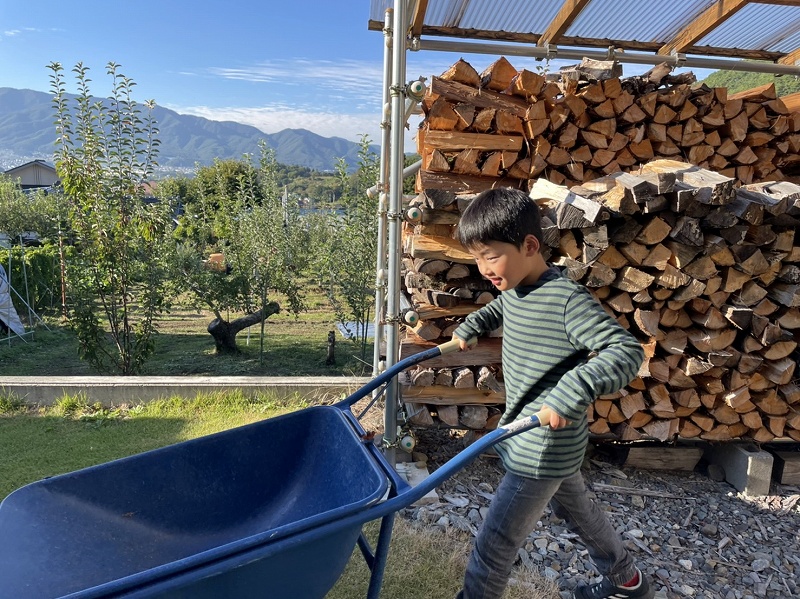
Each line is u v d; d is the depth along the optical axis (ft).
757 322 9.82
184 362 22.39
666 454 11.25
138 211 19.48
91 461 11.34
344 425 6.46
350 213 23.25
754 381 10.44
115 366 20.95
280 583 5.08
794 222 9.46
